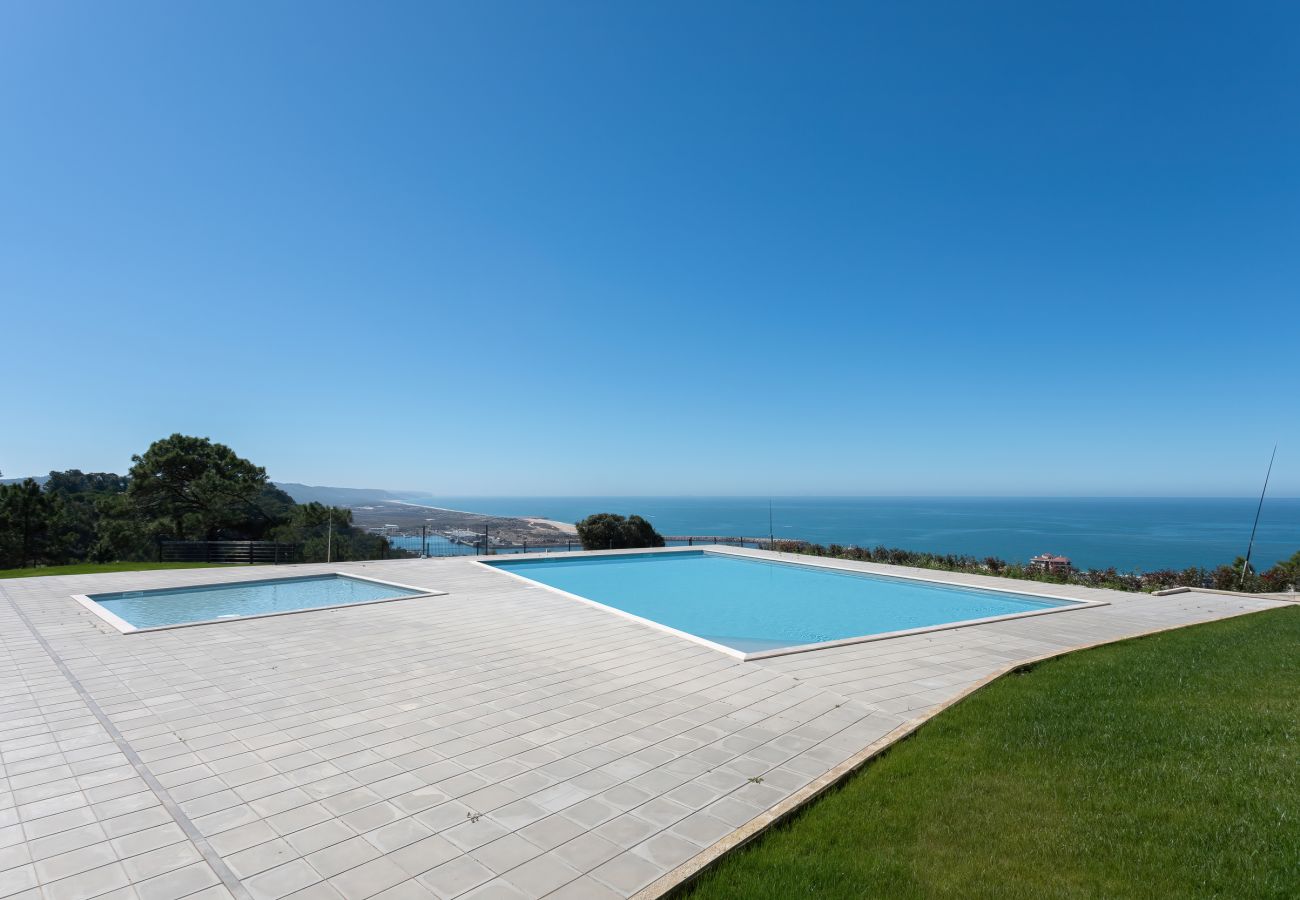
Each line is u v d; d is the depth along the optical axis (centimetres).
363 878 232
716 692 473
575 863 243
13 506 2028
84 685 480
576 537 2112
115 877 232
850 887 217
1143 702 423
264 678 502
